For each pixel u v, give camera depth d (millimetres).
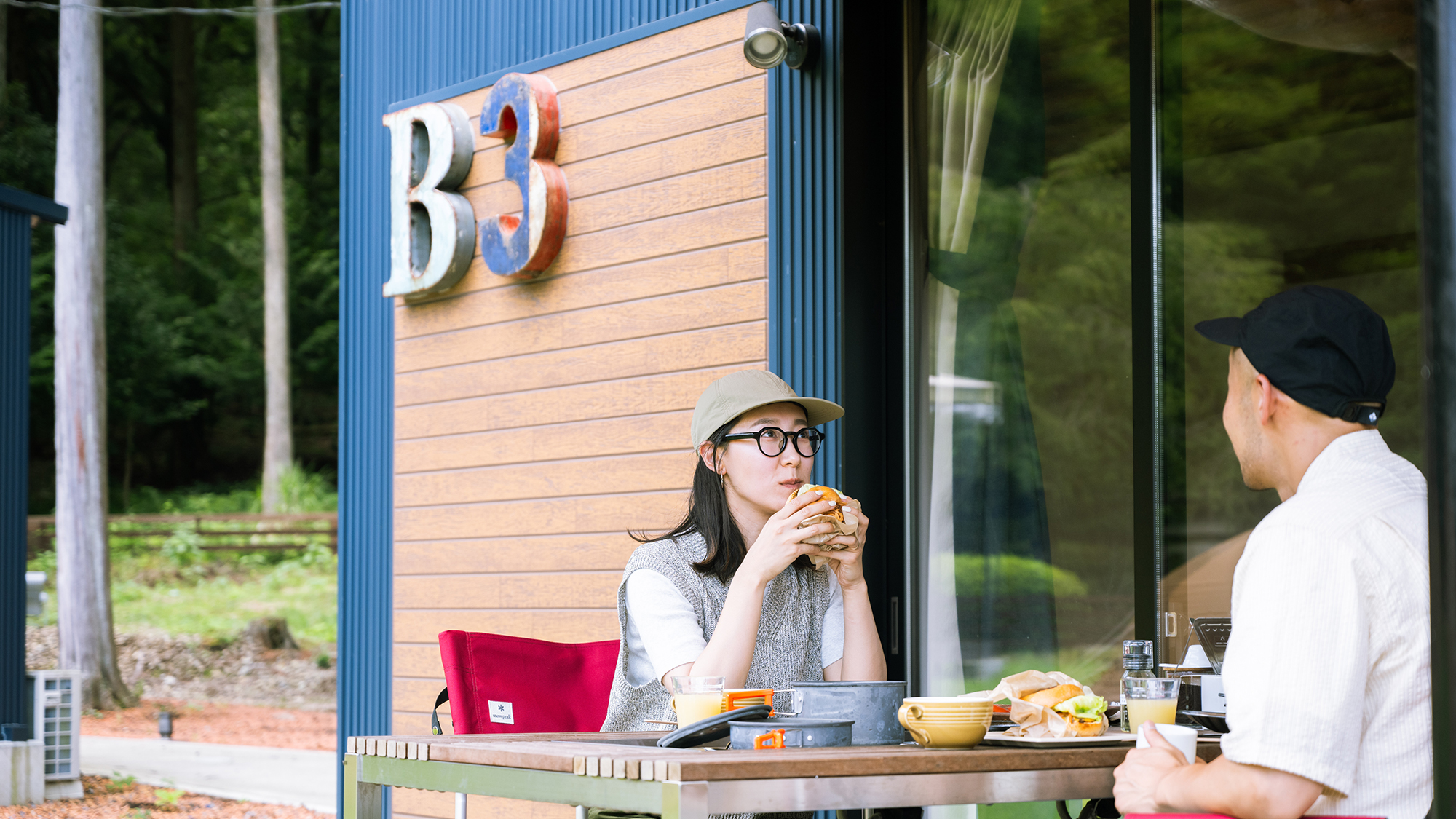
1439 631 1450
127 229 28094
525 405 4309
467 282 4508
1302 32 3770
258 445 27812
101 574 16141
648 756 1655
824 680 2453
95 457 16188
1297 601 1708
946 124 3645
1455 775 1425
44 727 8023
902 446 3559
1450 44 1443
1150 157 3453
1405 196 3871
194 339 27391
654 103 4020
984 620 3488
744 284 3756
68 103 16188
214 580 22312
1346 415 1880
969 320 3604
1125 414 3449
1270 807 1674
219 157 28984
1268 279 3758
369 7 4988
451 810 4297
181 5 28969
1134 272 3445
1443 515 1445
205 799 8266
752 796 1584
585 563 4098
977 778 1768
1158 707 2061
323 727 14359
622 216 4082
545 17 4387
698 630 2455
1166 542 3336
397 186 4637
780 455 2564
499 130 4352
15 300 7836
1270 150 3723
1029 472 3516
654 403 3959
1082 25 3604
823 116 3584
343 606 4789
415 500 4609
